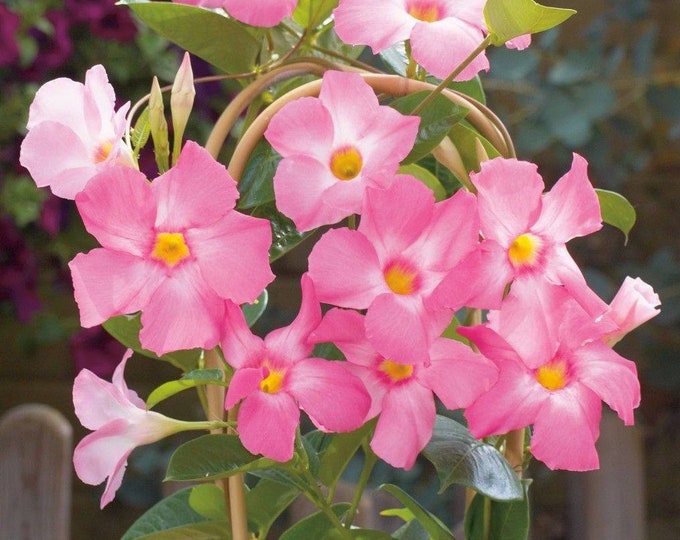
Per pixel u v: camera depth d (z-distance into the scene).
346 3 1.06
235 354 1.04
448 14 1.07
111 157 1.05
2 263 2.33
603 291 2.66
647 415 3.10
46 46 2.32
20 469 1.78
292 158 1.04
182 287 1.03
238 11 1.07
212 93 2.35
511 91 2.83
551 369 1.06
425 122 1.09
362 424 1.06
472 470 1.08
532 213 1.04
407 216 1.03
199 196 1.02
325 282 1.03
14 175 2.30
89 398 1.07
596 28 2.76
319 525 1.13
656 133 3.09
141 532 1.17
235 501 1.09
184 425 1.08
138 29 2.40
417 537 1.16
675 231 3.13
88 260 1.02
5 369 3.00
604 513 1.89
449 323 1.05
